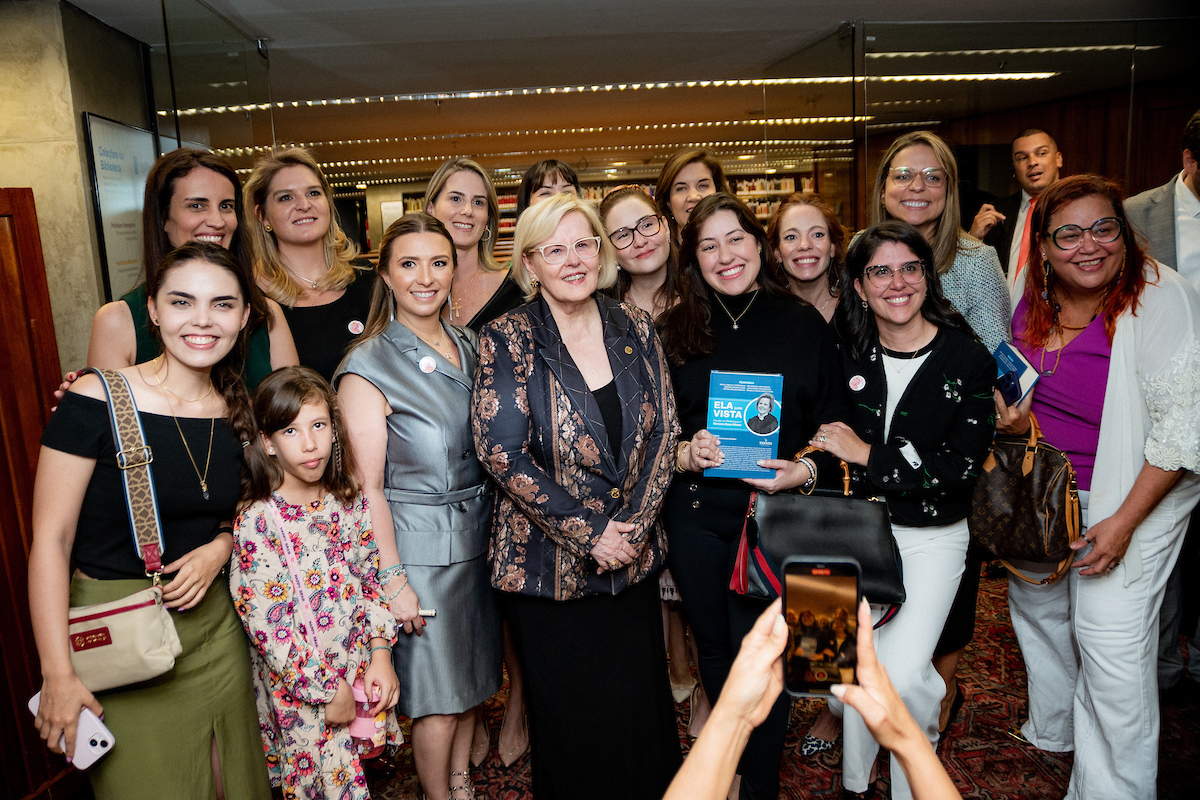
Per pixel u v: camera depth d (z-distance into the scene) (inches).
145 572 61.2
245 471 66.1
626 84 239.0
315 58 193.5
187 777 62.4
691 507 80.8
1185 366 72.3
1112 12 188.9
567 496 69.9
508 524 74.2
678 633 111.0
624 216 94.7
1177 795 84.3
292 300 96.1
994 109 199.5
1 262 87.2
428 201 105.7
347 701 68.3
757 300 82.6
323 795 68.6
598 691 73.7
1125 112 202.7
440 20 170.7
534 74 222.7
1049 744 94.6
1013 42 188.2
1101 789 78.6
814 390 80.4
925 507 77.3
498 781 93.4
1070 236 76.0
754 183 333.4
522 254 74.7
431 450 75.5
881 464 75.5
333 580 68.9
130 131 163.5
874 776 89.4
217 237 78.5
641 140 317.4
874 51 182.5
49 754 90.4
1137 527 76.1
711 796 31.3
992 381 76.7
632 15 176.1
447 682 76.3
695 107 271.9
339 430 70.5
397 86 225.0
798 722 105.2
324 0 156.5
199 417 64.1
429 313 77.2
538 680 74.3
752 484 77.0
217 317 61.2
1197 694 106.3
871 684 32.4
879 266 75.1
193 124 147.2
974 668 117.6
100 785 59.9
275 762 74.4
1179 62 197.5
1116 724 77.5
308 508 68.7
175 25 140.8
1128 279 76.5
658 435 76.1
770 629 33.6
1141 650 76.7
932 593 77.6
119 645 57.1
